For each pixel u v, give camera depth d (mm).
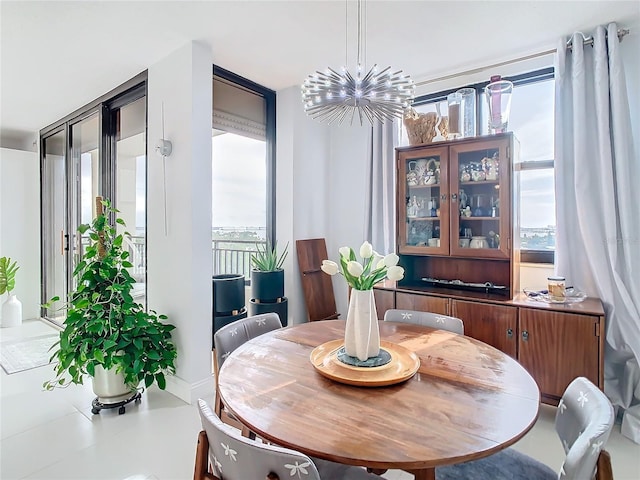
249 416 1105
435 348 1685
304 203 3676
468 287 2930
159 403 2625
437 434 1004
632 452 2033
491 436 992
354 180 3760
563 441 1292
